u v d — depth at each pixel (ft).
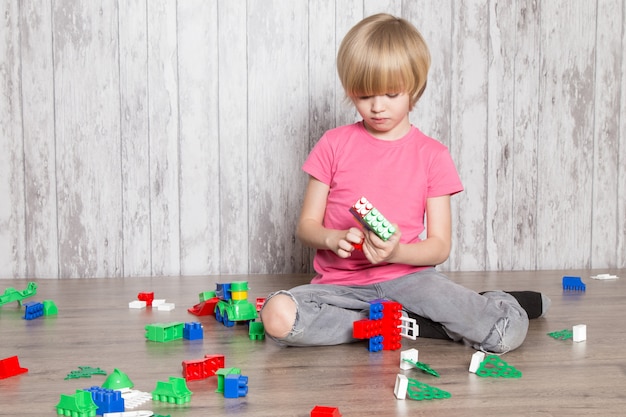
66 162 6.47
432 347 3.97
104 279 6.41
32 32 6.37
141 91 6.51
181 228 6.64
